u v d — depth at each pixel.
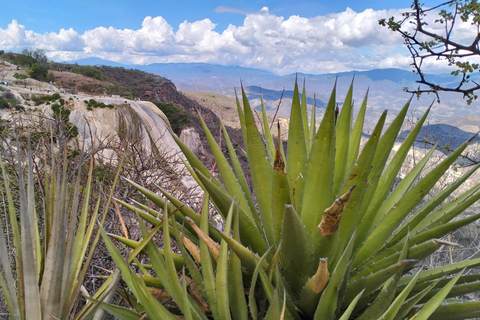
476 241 3.86
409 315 1.72
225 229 1.61
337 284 1.37
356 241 1.97
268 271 1.60
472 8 3.57
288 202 1.74
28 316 1.50
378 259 1.86
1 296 2.20
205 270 1.61
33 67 80.31
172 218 1.68
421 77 4.22
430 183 1.80
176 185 3.87
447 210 2.06
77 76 95.06
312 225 1.80
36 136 3.14
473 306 1.58
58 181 1.61
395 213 1.90
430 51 4.07
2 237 1.51
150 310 1.42
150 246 1.70
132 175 3.64
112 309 1.56
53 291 1.53
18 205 3.01
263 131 2.45
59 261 1.51
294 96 1.87
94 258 2.67
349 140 2.05
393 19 4.17
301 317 1.75
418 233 1.93
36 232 1.74
